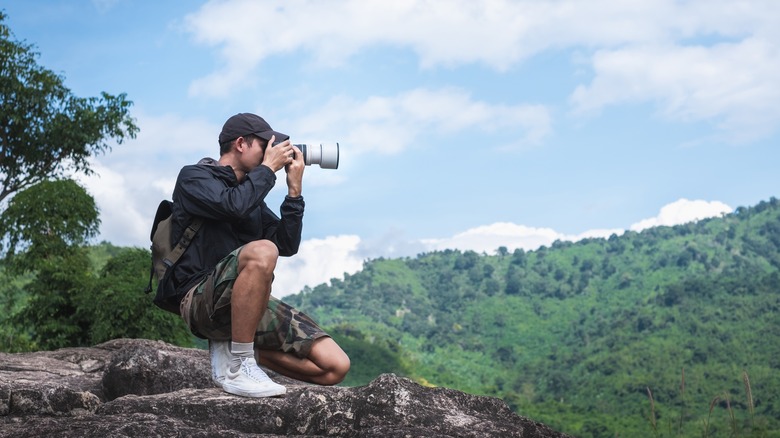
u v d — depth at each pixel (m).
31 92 21.00
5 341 16.08
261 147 3.24
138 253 16.06
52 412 3.35
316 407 3.04
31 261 16.62
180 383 4.48
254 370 3.11
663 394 156.38
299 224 3.30
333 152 3.28
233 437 2.79
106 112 21.56
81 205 17.23
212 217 3.05
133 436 2.70
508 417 3.22
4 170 21.75
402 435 2.74
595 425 123.19
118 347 6.62
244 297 2.97
